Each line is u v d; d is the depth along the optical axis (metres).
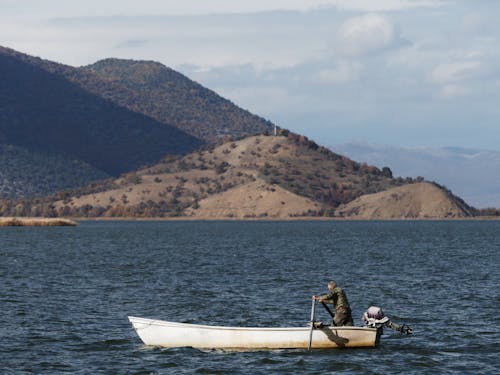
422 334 54.38
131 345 50.56
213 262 121.69
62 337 53.22
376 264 117.00
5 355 47.78
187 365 45.31
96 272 101.75
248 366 45.06
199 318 61.81
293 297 74.12
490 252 148.75
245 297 74.06
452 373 43.53
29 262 121.69
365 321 49.72
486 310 65.06
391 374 43.41
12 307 66.94
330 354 47.56
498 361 46.28
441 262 120.69
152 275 97.19
